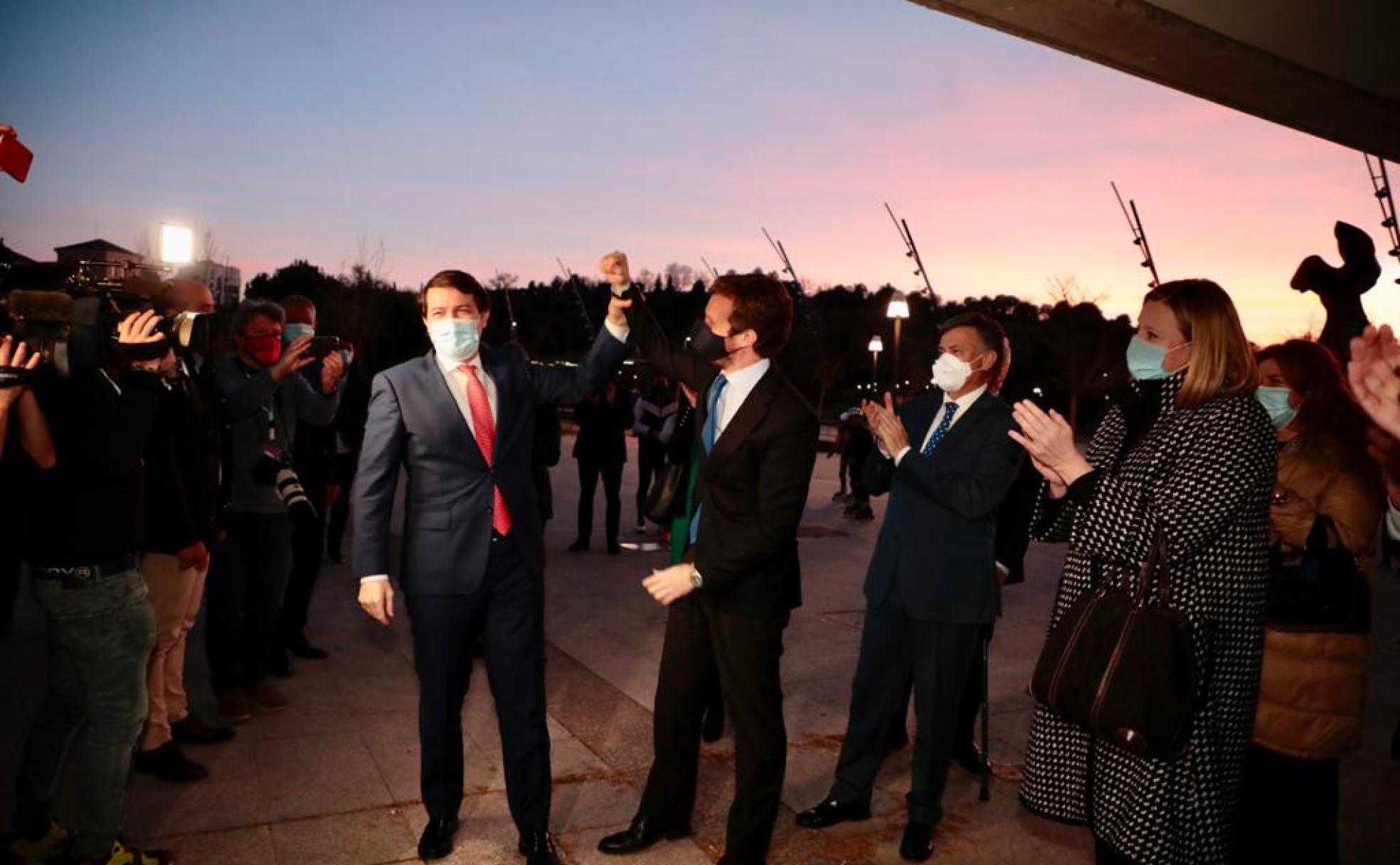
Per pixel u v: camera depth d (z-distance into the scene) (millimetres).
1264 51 5258
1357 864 3117
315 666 4738
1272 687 2438
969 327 3221
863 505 10914
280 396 4336
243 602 4004
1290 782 2457
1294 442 2551
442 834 2967
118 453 2568
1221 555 2088
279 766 3553
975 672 3717
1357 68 5473
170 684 3666
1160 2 4734
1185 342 2232
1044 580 7703
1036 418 2176
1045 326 38719
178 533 3252
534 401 3020
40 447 2398
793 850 3121
